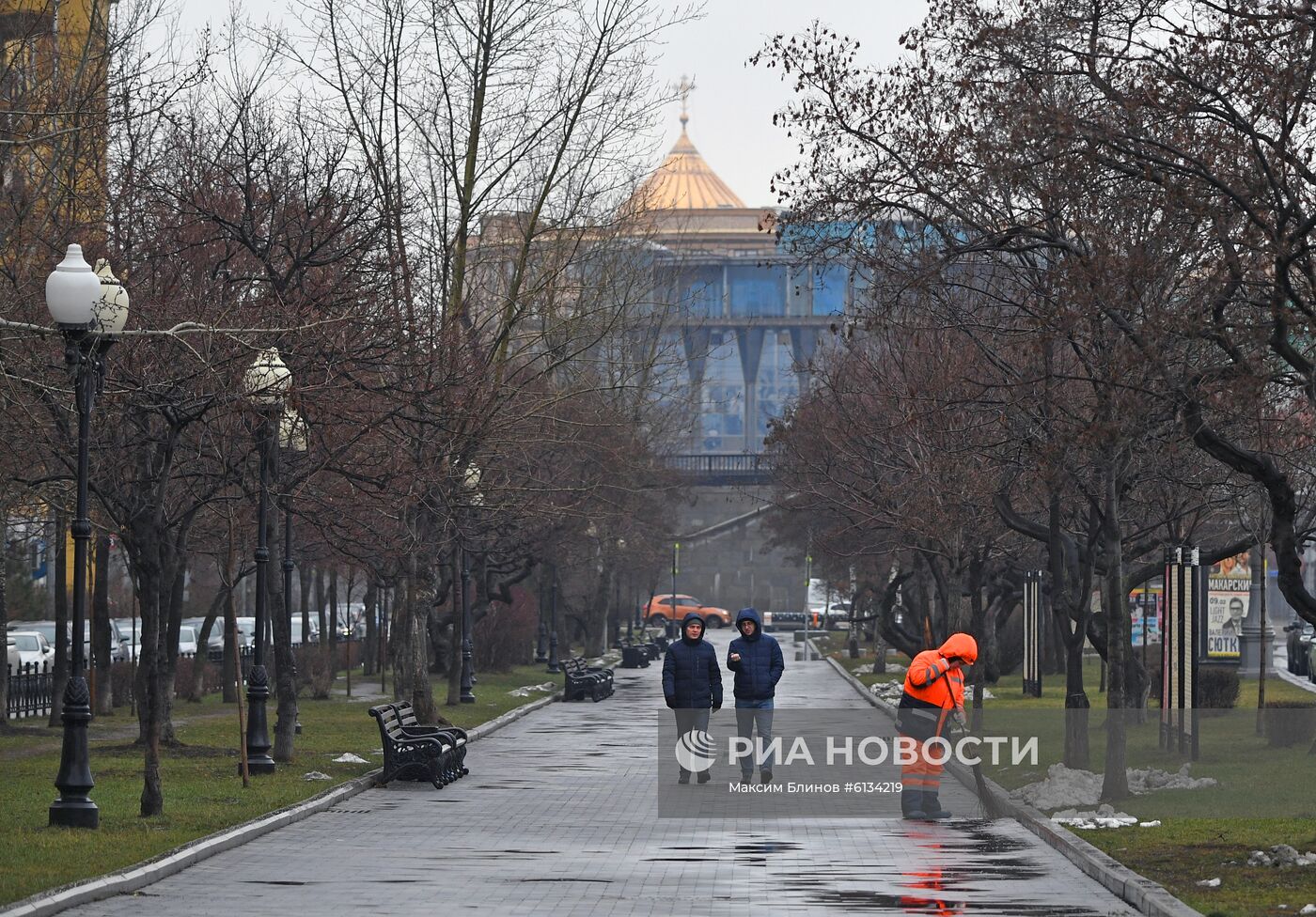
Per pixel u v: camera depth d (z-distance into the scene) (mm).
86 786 50281
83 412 50156
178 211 74188
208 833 49469
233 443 68000
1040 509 90188
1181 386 46281
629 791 66438
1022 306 54688
